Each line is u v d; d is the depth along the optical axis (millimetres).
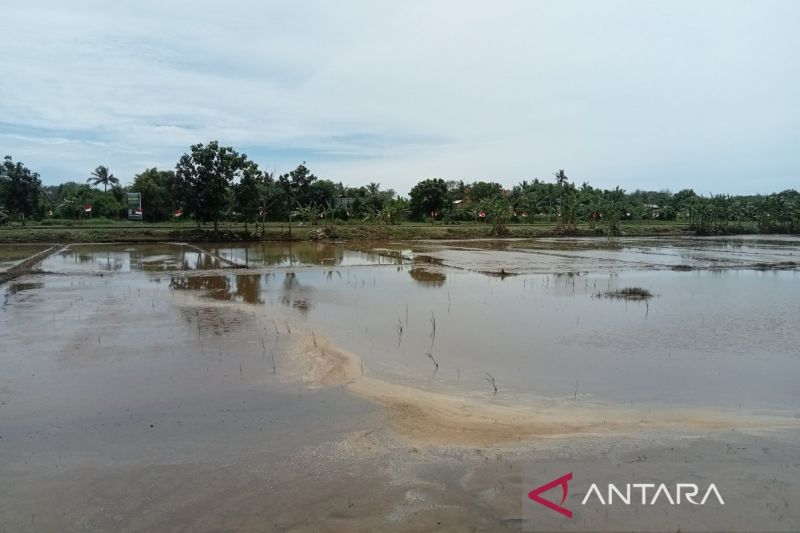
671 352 13422
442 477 6977
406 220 83125
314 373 11461
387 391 10352
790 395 10344
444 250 44125
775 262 35188
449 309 18844
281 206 65188
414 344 13992
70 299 20359
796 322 16906
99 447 8008
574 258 37750
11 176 56906
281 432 8484
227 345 13766
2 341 14078
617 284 25141
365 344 13945
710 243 54062
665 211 90562
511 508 6207
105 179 84625
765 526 5746
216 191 50250
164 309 18516
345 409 9422
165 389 10508
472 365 12203
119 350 13281
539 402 9883
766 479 6746
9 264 31016
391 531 5832
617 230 66312
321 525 5977
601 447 7770
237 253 40000
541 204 91562
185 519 6152
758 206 77875
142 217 73938
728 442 7910
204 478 7070
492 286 24391
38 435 8430
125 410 9430
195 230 51406
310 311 18344
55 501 6555
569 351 13453
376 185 88312
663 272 29984
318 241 53062
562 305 19719
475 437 8234
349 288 23609
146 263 32938
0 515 6262
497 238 60250
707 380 11266
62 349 13344
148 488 6836
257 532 5875
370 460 7504
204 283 24969
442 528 5852
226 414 9242
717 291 23125
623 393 10414
